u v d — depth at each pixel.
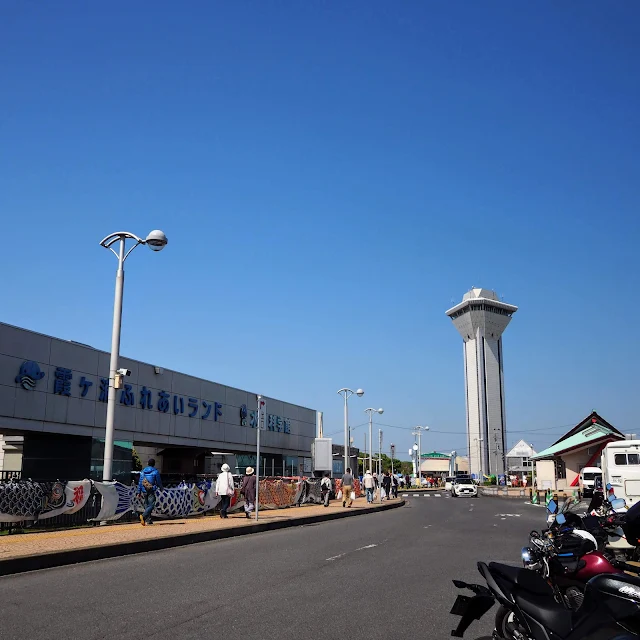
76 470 29.72
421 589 9.96
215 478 31.73
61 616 7.80
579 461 47.38
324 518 26.44
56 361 28.42
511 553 14.56
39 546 13.05
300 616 8.01
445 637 7.20
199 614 8.00
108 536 15.42
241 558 13.45
